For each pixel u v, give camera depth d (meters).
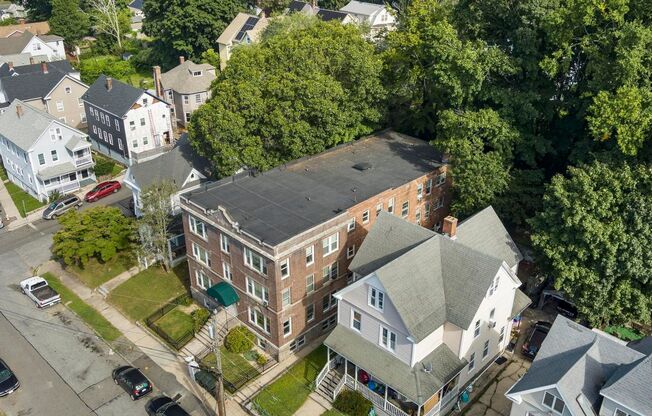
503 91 53.28
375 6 124.50
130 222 58.38
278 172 53.88
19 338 48.16
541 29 53.25
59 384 43.25
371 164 55.91
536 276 49.81
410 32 62.59
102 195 72.88
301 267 43.12
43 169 72.88
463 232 42.88
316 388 41.44
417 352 36.66
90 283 55.50
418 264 38.09
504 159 52.72
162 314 50.22
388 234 42.31
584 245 41.47
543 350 34.84
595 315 42.22
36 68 101.75
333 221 44.31
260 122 57.94
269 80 58.34
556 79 55.34
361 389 40.09
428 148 60.12
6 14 159.75
